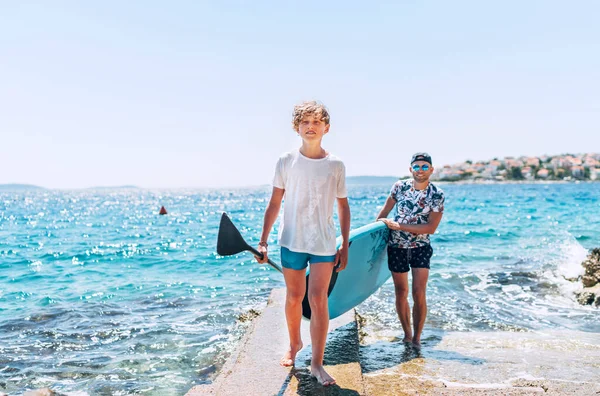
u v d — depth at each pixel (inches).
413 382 142.3
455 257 441.7
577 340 191.2
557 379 145.1
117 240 701.9
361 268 184.5
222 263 445.4
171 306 279.0
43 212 1710.1
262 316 195.2
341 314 191.3
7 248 610.2
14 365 187.8
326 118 126.8
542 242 550.0
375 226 174.6
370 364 160.2
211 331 226.2
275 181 133.3
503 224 802.8
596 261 306.5
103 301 296.7
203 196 4003.4
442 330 212.8
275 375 134.8
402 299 180.2
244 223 984.3
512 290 301.9
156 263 459.2
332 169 127.8
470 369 154.6
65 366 186.1
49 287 348.8
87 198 3902.6
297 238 128.7
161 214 1445.6
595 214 999.0
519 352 173.9
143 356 195.3
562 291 297.4
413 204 171.2
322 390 124.1
